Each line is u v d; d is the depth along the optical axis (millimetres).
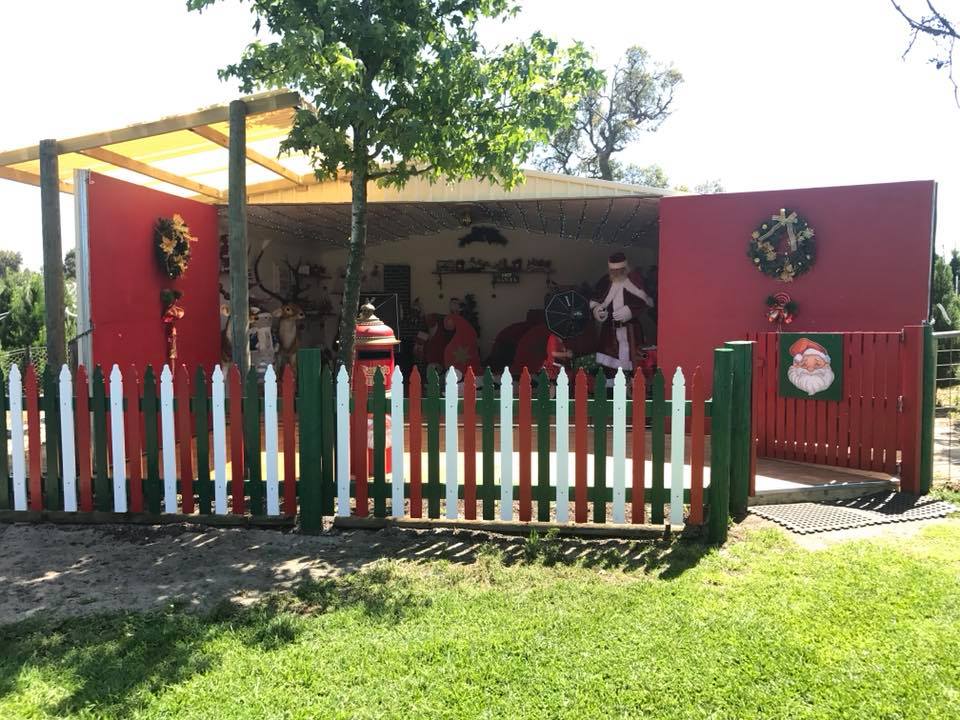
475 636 3602
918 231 7781
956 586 4152
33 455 5746
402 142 5977
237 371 5500
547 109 6461
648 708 2965
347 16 5871
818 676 3184
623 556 4797
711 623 3699
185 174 9305
